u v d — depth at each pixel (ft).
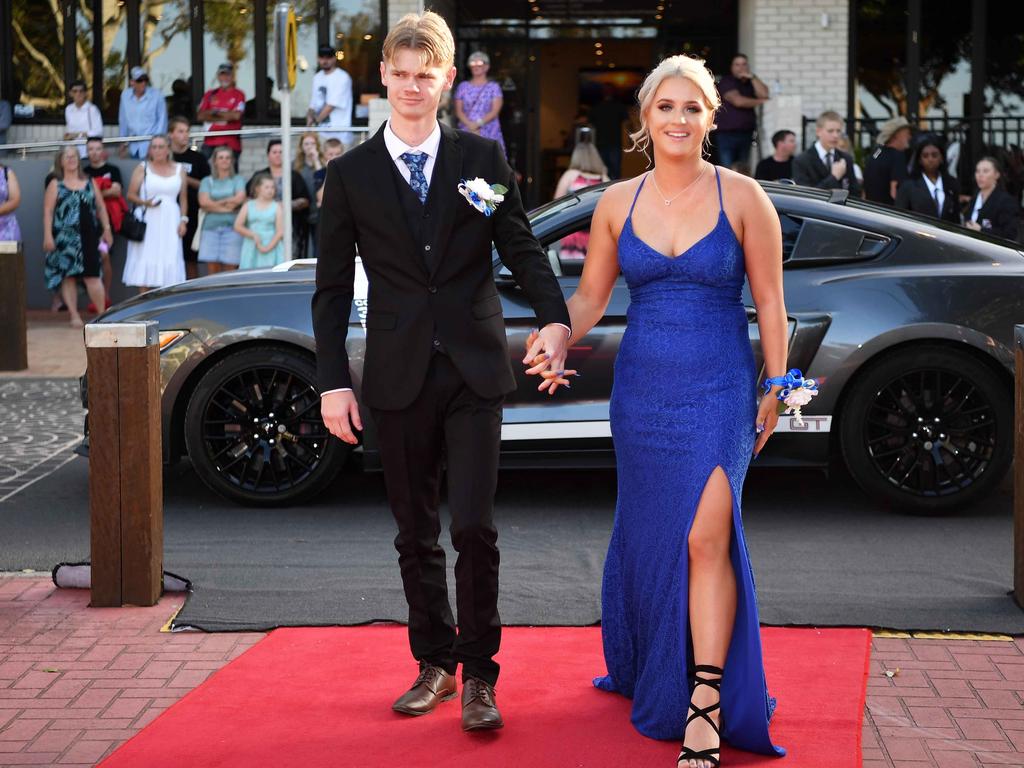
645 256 13.05
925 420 22.03
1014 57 51.70
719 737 12.32
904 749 12.84
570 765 12.29
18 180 52.54
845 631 16.17
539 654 15.38
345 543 20.62
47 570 19.42
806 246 22.18
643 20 57.52
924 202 38.29
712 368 12.92
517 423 21.86
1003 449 21.89
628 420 13.10
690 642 12.85
